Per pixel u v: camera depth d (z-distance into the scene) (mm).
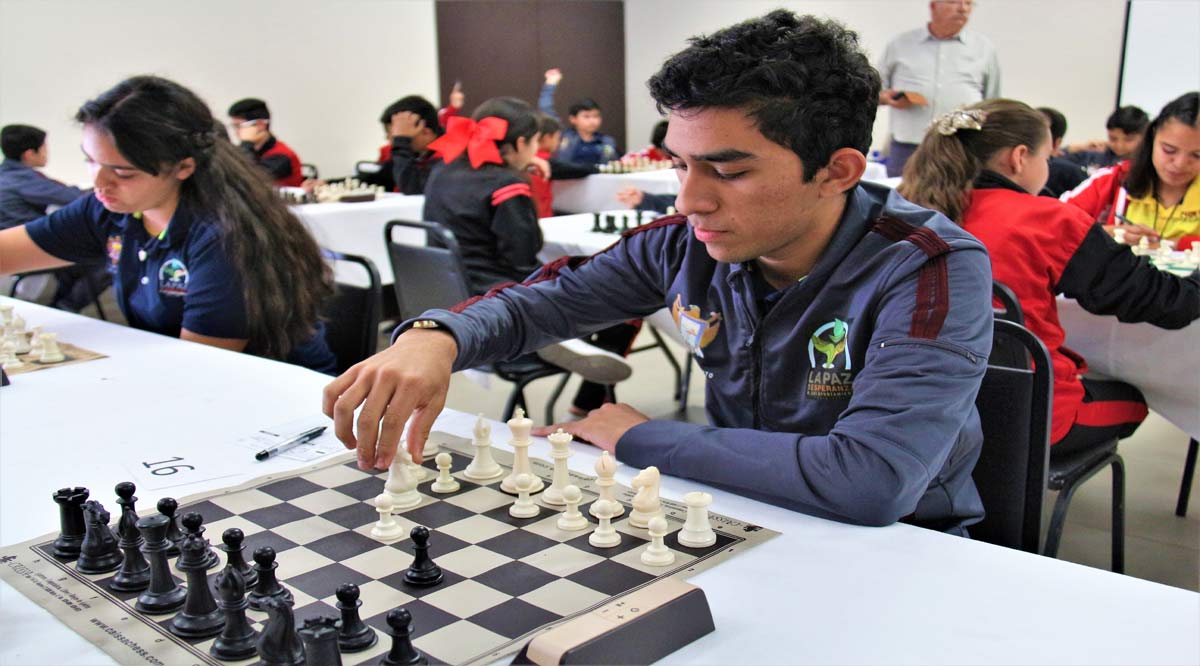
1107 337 2250
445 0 8016
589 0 8875
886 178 5543
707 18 8555
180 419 1408
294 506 1035
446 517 1001
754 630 784
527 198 3080
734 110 990
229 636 735
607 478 980
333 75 7129
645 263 1408
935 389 1028
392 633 692
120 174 1828
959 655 743
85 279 4484
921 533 974
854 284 1158
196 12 6324
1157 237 2826
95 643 761
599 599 809
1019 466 1334
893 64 5676
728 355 1294
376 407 1060
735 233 1066
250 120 5688
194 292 1928
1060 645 754
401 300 2863
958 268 1103
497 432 1326
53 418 1428
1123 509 2113
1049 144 2059
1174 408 2199
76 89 5840
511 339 1349
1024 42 6625
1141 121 4609
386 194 5125
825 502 1002
